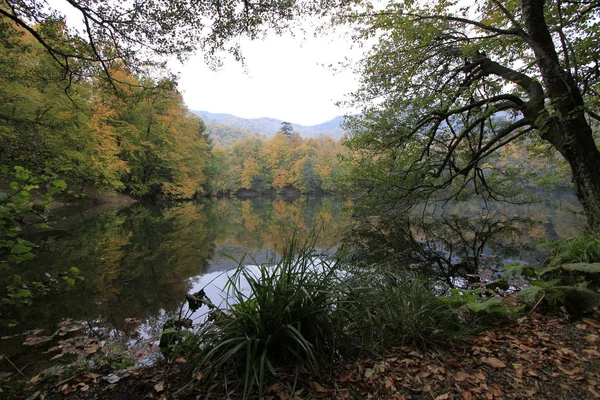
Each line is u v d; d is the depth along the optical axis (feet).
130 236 36.91
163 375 6.57
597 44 16.35
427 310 8.23
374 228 40.14
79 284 18.76
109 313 14.61
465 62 27.04
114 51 18.10
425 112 27.20
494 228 41.37
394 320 7.99
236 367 6.28
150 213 63.82
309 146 209.67
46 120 27.50
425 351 7.13
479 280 18.60
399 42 26.12
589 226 17.58
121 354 9.50
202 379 6.02
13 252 8.03
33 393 6.31
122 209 65.36
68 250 27.71
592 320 8.35
